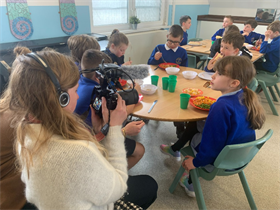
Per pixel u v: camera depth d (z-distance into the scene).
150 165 1.77
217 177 1.67
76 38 1.55
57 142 0.54
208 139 1.10
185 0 4.48
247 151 1.03
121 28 3.62
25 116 0.55
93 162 0.55
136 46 3.62
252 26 3.51
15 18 2.28
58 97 0.55
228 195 1.51
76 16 2.81
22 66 0.53
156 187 1.07
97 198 0.56
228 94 1.11
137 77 1.42
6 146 0.77
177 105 1.32
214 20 4.88
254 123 1.08
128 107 1.21
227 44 1.88
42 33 2.55
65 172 0.52
